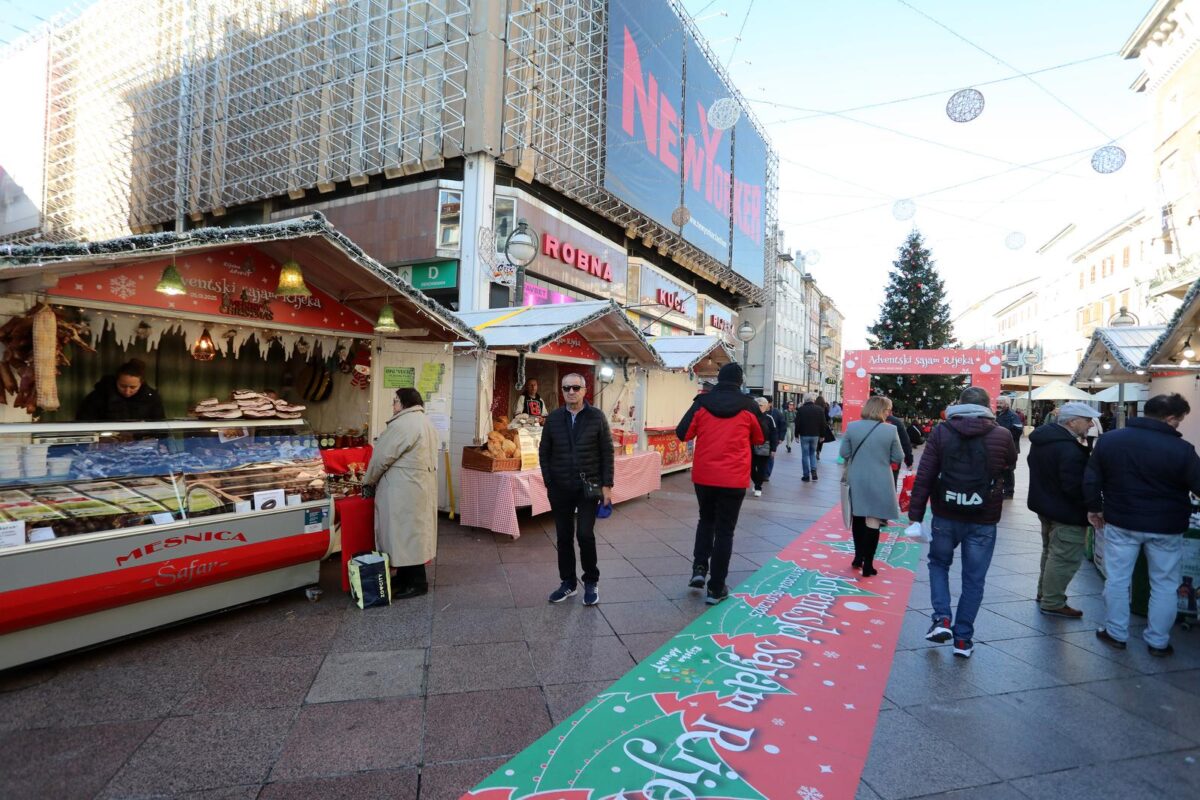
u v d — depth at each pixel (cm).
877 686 324
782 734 274
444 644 363
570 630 390
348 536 439
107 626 330
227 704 288
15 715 273
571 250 1335
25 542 295
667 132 1642
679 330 2011
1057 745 271
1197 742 276
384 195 1198
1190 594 420
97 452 354
